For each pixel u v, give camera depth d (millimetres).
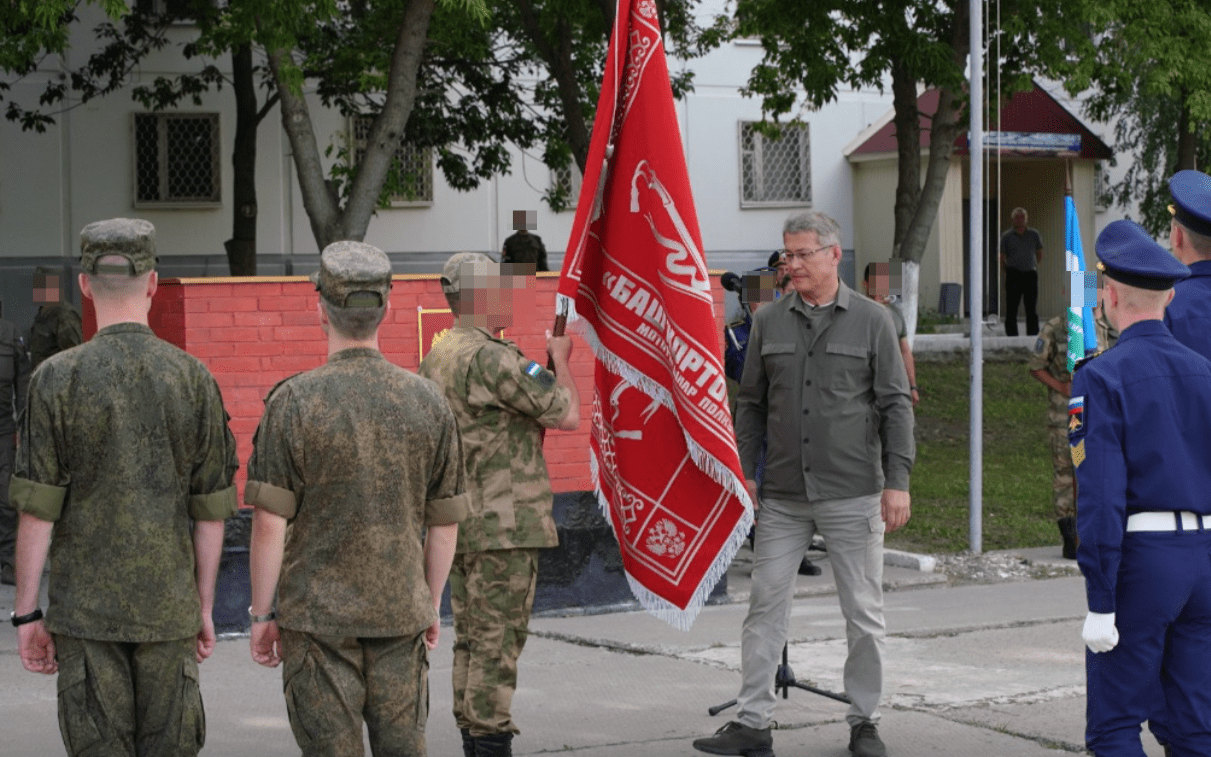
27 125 19125
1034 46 15648
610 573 8578
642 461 5270
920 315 24344
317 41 16312
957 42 15734
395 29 14930
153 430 3738
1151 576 4324
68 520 3703
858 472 5520
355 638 3727
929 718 6094
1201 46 15461
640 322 5156
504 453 5094
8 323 9156
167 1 18516
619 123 5180
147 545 3719
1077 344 8562
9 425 9141
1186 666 4414
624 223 5160
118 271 3758
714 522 5234
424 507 3898
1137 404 4340
